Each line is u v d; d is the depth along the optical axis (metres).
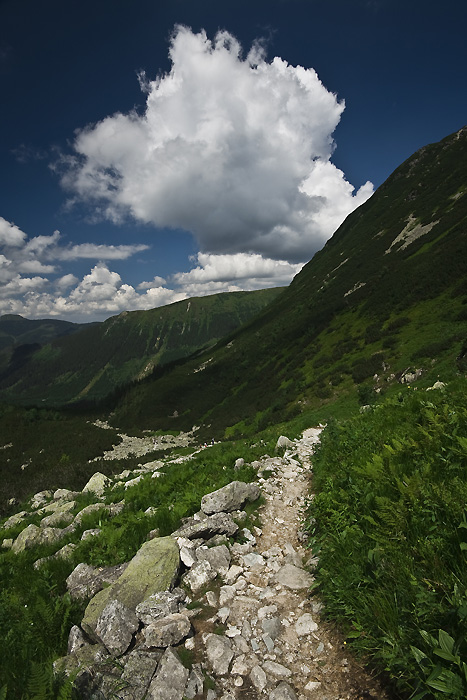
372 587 3.73
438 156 156.88
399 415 9.85
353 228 176.50
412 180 158.38
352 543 4.49
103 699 3.17
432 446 5.95
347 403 44.03
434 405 8.59
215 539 6.48
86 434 117.56
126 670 3.45
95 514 9.93
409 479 4.70
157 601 4.57
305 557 5.82
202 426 114.94
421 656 2.68
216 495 7.82
